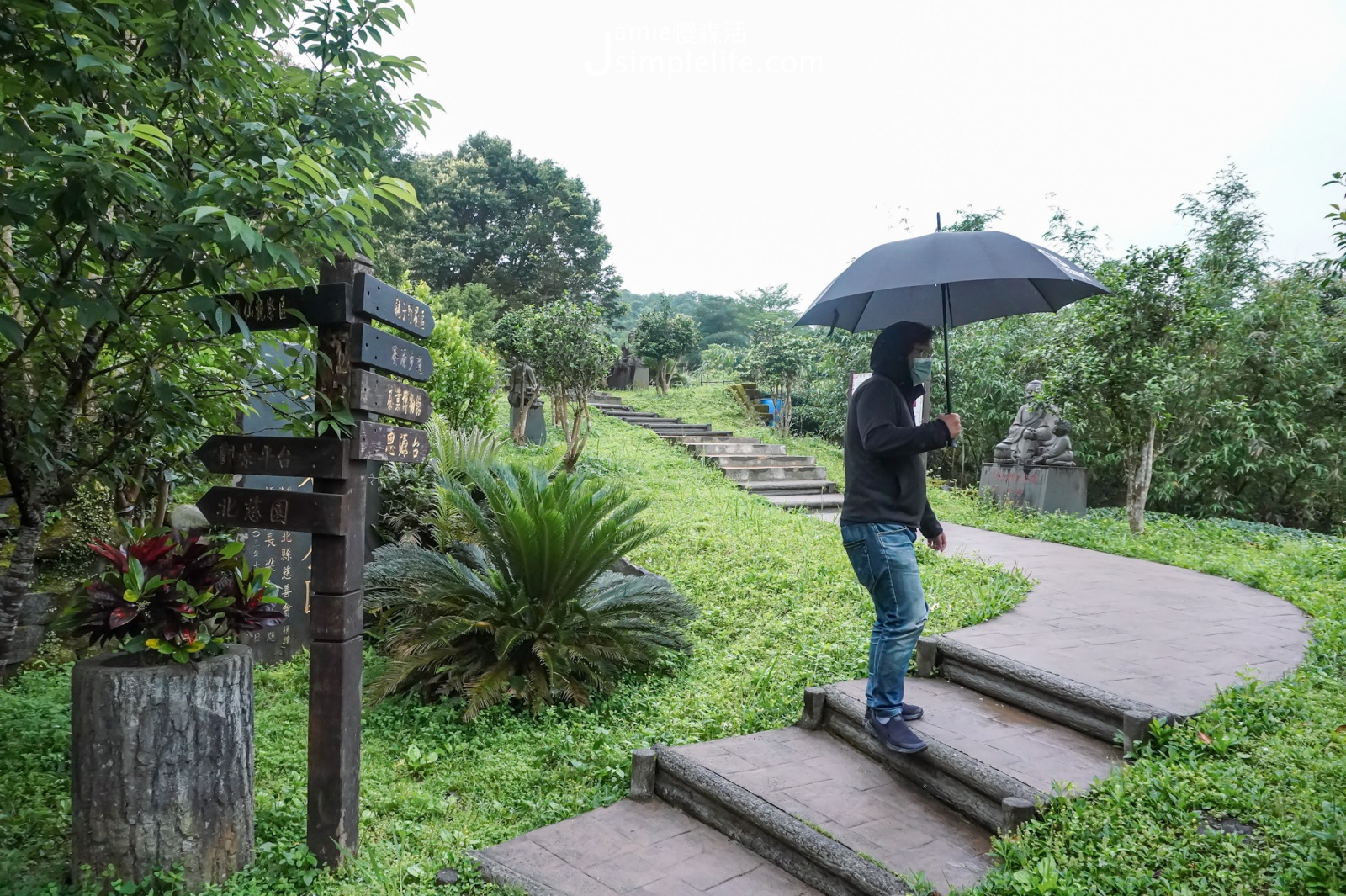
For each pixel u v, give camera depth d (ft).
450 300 69.72
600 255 101.65
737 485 35.50
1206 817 8.52
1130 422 28.84
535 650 14.20
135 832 8.29
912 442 9.55
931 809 9.91
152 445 11.96
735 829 9.84
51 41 7.75
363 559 9.52
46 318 9.02
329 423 8.75
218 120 9.47
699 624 17.54
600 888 8.68
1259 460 32.45
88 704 8.25
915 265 9.73
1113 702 10.97
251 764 9.10
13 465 9.56
